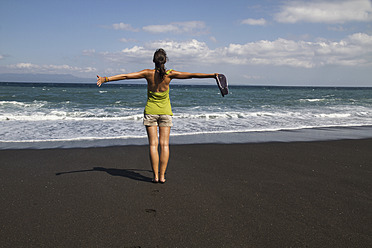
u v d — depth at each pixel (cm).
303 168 489
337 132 916
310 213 303
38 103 1998
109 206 316
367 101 2653
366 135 862
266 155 585
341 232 262
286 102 2453
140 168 481
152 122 388
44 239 244
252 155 584
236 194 359
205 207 316
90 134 834
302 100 2714
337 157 575
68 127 961
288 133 882
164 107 385
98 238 246
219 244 239
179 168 480
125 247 233
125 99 2528
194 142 716
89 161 524
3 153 576
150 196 349
